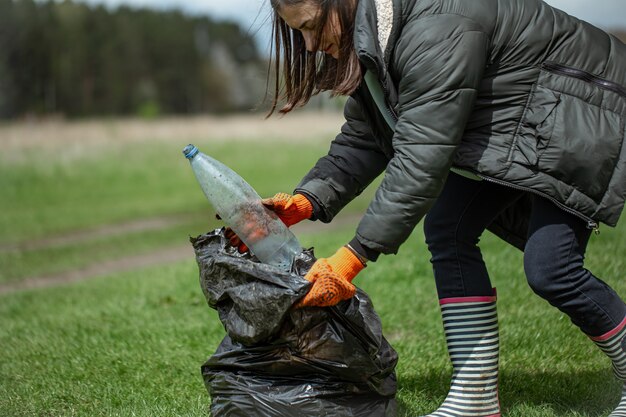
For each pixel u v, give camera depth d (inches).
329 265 100.0
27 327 216.4
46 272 373.7
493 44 99.9
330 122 1216.2
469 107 97.1
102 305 243.4
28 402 141.6
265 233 105.8
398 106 101.3
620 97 103.3
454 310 114.3
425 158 96.7
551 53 102.3
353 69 100.1
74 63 2632.9
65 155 802.8
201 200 606.5
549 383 134.6
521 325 165.5
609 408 121.6
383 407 113.7
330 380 107.8
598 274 191.2
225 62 3075.8
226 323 107.1
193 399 137.2
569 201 101.4
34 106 2472.9
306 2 98.3
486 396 113.5
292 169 764.6
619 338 108.2
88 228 502.0
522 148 101.5
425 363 151.8
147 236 465.7
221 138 988.6
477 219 114.7
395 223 98.5
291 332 104.7
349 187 119.0
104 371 159.9
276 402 106.2
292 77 110.0
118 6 2903.5
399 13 96.4
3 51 2485.2
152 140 940.6
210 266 107.5
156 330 192.4
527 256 108.0
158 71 2940.5
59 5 2645.2
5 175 698.8
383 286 214.4
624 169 102.2
